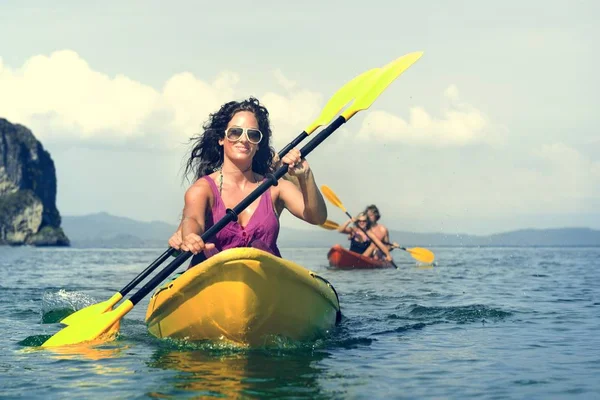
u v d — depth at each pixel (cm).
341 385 450
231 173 642
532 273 1595
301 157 614
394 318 759
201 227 614
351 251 1845
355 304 902
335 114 723
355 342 606
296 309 584
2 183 15388
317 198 629
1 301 952
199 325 582
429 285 1225
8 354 561
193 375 477
